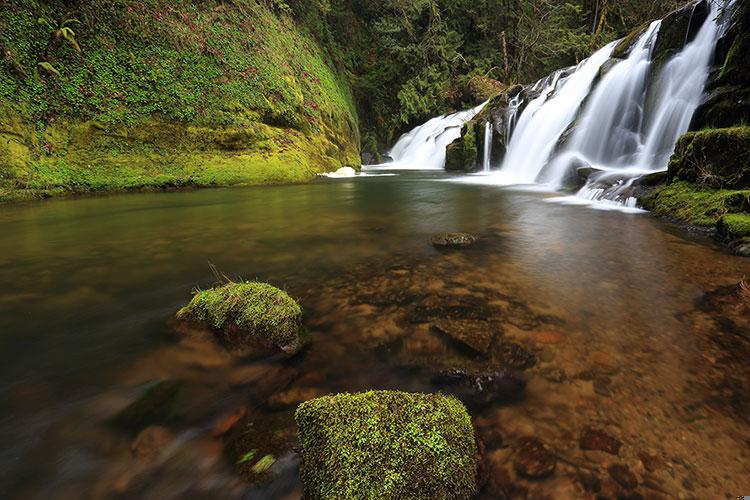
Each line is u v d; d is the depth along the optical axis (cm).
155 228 634
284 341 250
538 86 1688
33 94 1000
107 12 1154
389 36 2616
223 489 152
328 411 162
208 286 377
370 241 544
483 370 229
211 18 1432
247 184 1245
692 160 655
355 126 2245
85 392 211
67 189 1005
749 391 204
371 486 138
